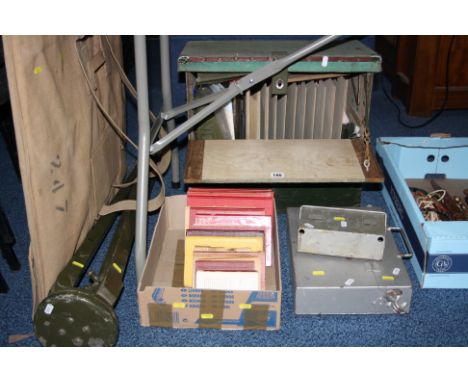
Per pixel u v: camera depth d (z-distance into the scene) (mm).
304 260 1482
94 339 1247
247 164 1629
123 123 1926
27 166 1177
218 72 1640
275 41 1855
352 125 1831
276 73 1565
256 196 1544
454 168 1978
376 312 1418
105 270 1329
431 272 1484
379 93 3156
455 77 2734
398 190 1732
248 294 1284
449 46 2633
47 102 1221
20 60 1094
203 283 1365
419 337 1360
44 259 1287
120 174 1915
